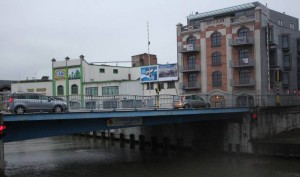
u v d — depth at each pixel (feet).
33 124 79.05
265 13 176.35
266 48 172.55
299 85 196.24
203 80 182.91
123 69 244.01
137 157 122.52
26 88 248.52
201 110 109.19
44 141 176.96
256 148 117.80
